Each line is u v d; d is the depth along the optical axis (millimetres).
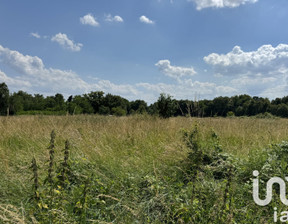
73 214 2537
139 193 3275
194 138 4754
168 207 2742
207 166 3711
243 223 2467
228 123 8914
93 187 3152
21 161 4527
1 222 2279
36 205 2428
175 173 3867
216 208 2533
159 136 6480
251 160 3979
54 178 2484
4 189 3322
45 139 6008
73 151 4941
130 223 2596
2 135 6652
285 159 3930
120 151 5207
